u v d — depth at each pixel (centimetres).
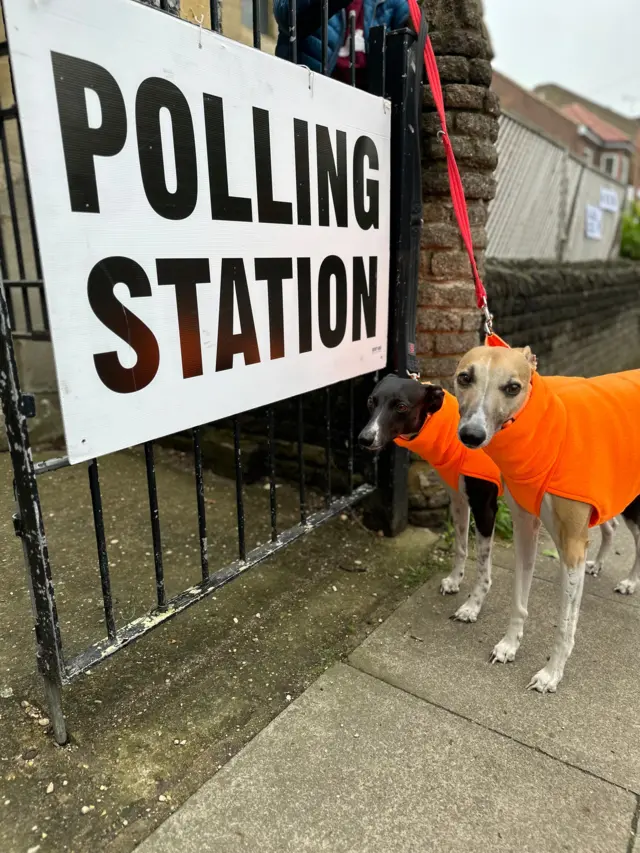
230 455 428
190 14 259
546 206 726
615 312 985
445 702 232
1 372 167
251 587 307
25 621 267
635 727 221
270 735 214
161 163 196
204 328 224
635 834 180
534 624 285
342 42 330
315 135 263
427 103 323
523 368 210
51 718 204
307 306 277
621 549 371
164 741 210
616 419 232
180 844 174
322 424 396
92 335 184
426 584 317
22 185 444
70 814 182
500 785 196
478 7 327
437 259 339
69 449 184
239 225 232
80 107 170
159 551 227
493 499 276
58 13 161
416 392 258
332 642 268
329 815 184
